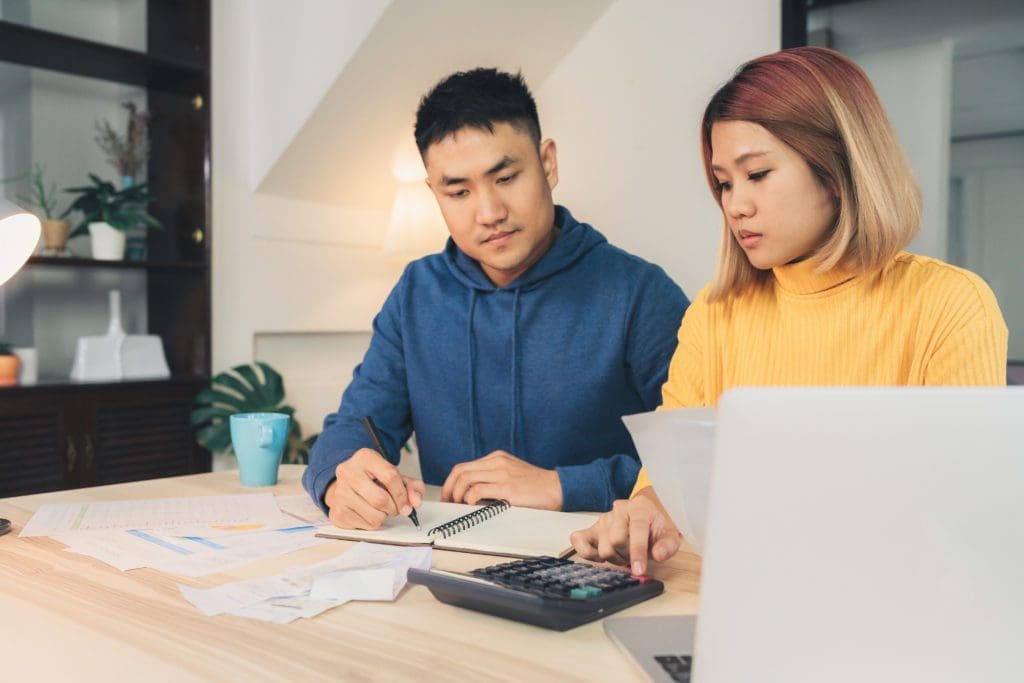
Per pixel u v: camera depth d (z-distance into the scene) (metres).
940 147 2.58
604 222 3.30
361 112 2.93
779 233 0.94
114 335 2.71
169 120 2.89
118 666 0.57
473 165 1.26
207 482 1.31
